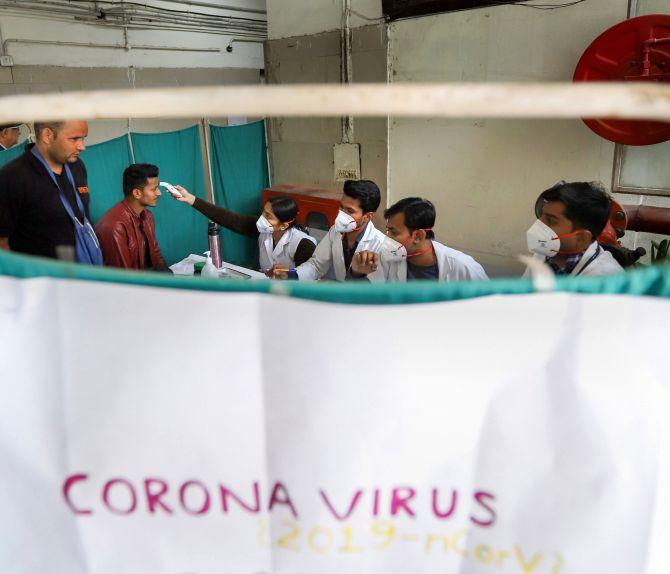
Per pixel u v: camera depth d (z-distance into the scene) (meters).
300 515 0.38
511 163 3.06
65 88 4.21
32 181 1.82
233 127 4.34
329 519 0.38
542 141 2.90
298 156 4.36
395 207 1.60
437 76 3.27
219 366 0.35
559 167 2.88
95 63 4.37
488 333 0.33
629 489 0.35
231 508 0.38
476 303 0.32
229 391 0.35
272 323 0.33
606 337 0.33
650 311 0.32
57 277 0.34
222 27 5.22
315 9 3.84
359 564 0.39
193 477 0.37
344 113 0.28
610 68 2.32
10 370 0.35
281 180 4.59
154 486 0.38
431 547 0.38
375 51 3.55
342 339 0.33
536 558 0.37
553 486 0.35
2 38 3.81
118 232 2.18
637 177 2.62
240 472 0.37
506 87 0.27
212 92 0.29
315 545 0.38
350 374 0.34
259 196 4.68
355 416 0.35
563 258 1.30
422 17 3.24
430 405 0.34
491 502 0.36
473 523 0.37
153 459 0.37
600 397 0.33
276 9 4.14
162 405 0.36
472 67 3.10
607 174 2.72
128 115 0.30
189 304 0.33
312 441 0.36
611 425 0.34
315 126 4.12
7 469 0.37
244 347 0.34
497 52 2.98
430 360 0.33
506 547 0.37
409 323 0.33
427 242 1.62
